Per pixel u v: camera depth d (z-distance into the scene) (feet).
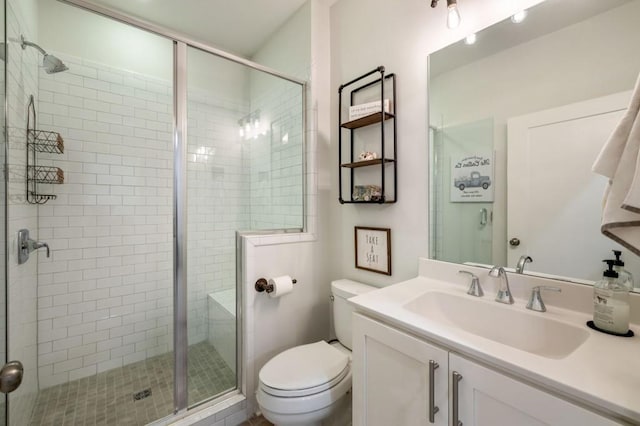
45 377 5.65
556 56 3.34
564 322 2.88
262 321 5.46
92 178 6.20
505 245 3.78
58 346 5.81
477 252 4.07
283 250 5.79
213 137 6.56
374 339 3.33
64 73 5.88
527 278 3.50
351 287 5.44
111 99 6.37
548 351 2.92
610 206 2.33
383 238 5.36
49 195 5.63
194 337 5.82
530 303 3.25
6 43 3.60
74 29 5.99
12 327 4.12
